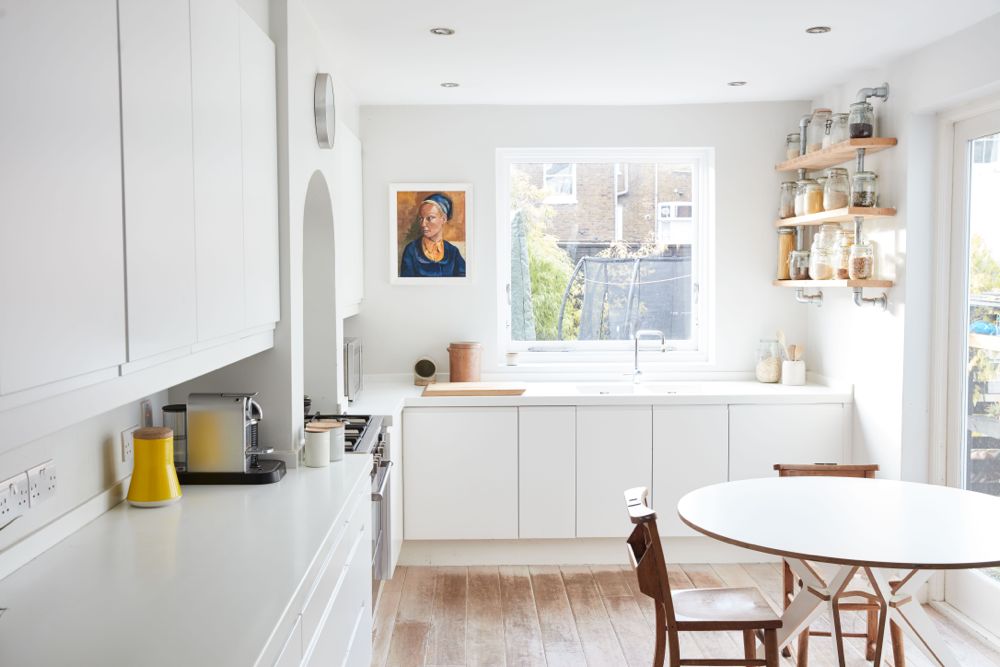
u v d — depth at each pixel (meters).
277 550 2.02
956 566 2.37
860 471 3.50
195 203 1.99
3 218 1.19
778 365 4.96
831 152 4.20
